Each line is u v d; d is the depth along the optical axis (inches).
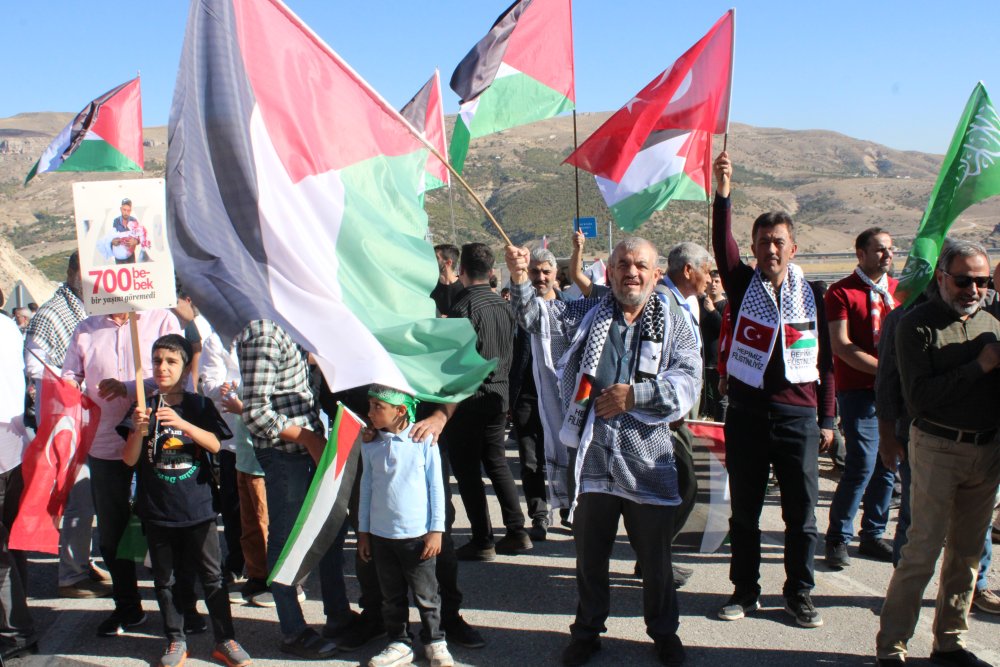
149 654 186.4
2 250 1213.7
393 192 178.4
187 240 157.9
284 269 161.3
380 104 176.6
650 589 170.6
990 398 157.6
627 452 167.8
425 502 170.6
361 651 183.8
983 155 191.6
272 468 177.2
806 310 188.7
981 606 193.5
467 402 227.3
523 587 216.5
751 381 186.5
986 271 154.0
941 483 159.0
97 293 172.1
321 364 154.2
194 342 228.7
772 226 188.1
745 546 191.8
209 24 164.4
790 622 189.5
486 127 248.5
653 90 224.2
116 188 172.7
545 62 249.3
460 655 178.4
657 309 171.9
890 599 164.4
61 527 221.3
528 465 260.5
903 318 162.6
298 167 168.6
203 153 161.9
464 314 228.7
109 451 194.2
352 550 254.1
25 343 225.9
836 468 321.7
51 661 182.9
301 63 170.9
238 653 177.6
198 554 175.0
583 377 170.4
